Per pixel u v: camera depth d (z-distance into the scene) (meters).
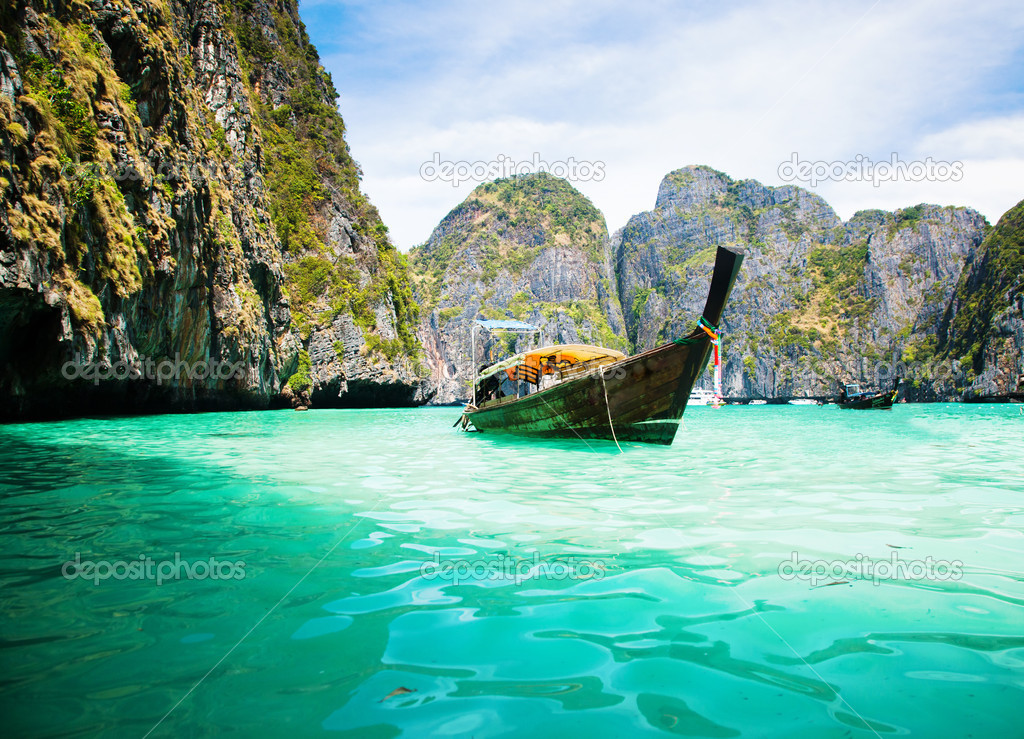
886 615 3.31
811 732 2.20
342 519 5.80
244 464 10.19
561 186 180.75
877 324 119.19
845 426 23.44
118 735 2.17
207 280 32.97
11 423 19.62
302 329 53.69
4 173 16.23
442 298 147.38
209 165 36.06
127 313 22.64
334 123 71.38
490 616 3.31
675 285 150.50
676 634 3.07
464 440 15.70
